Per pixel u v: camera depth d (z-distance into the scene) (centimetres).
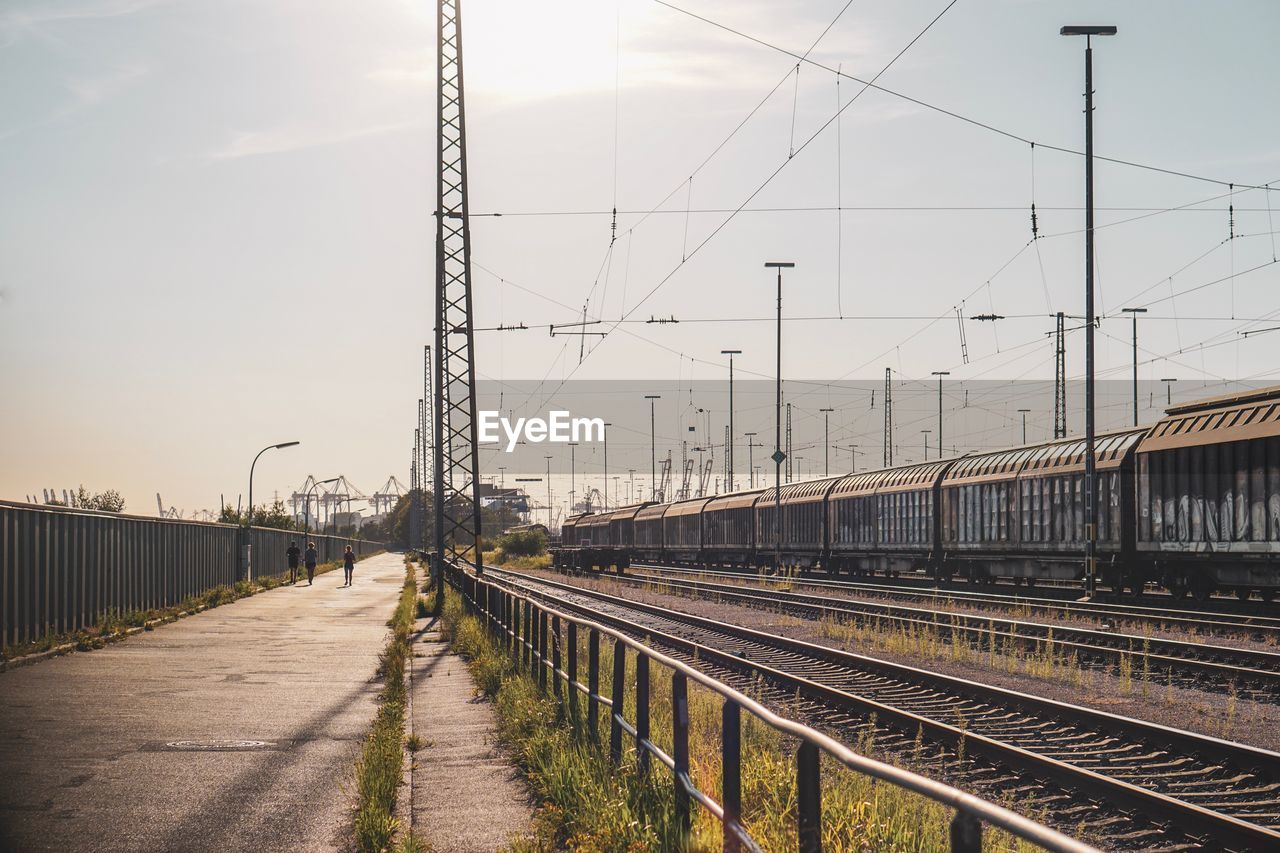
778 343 5744
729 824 640
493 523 18500
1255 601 3034
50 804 1038
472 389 3659
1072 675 1867
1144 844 912
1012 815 340
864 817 738
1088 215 3278
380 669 2086
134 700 1700
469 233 3738
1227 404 2875
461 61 3756
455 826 960
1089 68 3288
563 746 1154
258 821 976
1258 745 1298
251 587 4956
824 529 5334
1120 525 3178
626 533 8894
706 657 2238
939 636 2472
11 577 2220
